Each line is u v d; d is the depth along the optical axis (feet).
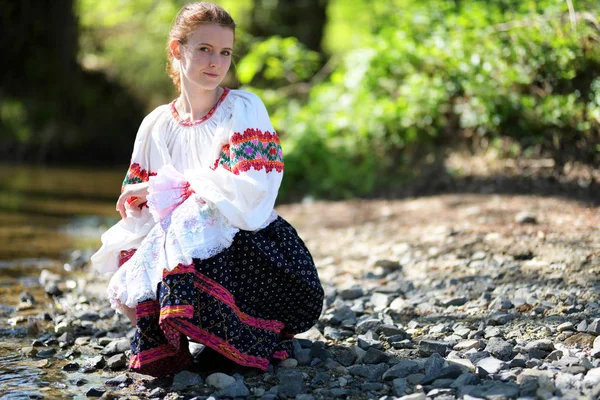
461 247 15.62
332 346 11.16
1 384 9.79
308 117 29.09
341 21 53.62
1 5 48.91
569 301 12.10
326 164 27.48
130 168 10.79
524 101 21.03
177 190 9.99
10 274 16.43
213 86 10.07
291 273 10.00
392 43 26.25
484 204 19.15
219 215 9.76
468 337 11.15
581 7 19.74
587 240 14.79
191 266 9.50
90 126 47.85
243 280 9.99
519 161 21.36
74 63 50.78
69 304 14.10
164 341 9.86
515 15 22.06
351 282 14.74
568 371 9.32
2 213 24.61
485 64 21.75
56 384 9.84
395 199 22.90
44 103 47.47
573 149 20.24
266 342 10.12
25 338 11.96
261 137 10.07
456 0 25.49
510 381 9.18
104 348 11.27
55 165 42.65
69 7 50.42
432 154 24.39
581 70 19.86
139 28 55.31
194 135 10.34
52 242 20.21
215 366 10.28
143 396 9.41
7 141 44.27
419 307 12.69
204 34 9.94
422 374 9.57
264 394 9.24
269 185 10.12
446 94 23.94
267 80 40.91
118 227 10.55
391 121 24.90
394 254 16.26
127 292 9.85
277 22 54.34
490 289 13.23
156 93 51.37
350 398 9.15
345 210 22.33
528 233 15.72
